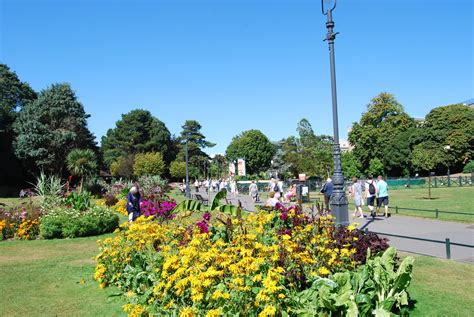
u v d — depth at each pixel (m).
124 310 5.60
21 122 49.22
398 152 60.97
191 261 5.29
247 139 92.00
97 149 64.25
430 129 60.22
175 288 5.22
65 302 6.50
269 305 4.35
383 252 6.27
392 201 25.17
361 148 67.69
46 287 7.42
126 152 86.69
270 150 93.19
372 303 5.05
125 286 6.84
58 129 49.81
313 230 7.26
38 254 10.95
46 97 51.16
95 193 36.53
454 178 46.31
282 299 4.61
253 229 7.77
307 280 5.45
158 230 7.34
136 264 7.02
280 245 5.93
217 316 4.27
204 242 6.25
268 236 7.40
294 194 24.22
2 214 14.66
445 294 6.15
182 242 6.89
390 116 67.50
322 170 50.34
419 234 12.10
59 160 48.78
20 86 60.41
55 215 14.26
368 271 5.47
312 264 5.86
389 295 5.28
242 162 31.58
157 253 6.70
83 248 11.72
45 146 47.62
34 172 48.12
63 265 9.31
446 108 61.16
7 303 6.50
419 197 27.72
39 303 6.48
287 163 64.31
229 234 7.30
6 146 47.53
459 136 57.75
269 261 5.49
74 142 50.94
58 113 50.62
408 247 10.09
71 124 51.06
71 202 17.50
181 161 87.00
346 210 9.67
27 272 8.64
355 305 4.57
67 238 13.68
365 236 7.21
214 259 5.26
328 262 5.89
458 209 18.84
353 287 5.23
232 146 101.50
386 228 13.52
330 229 7.33
